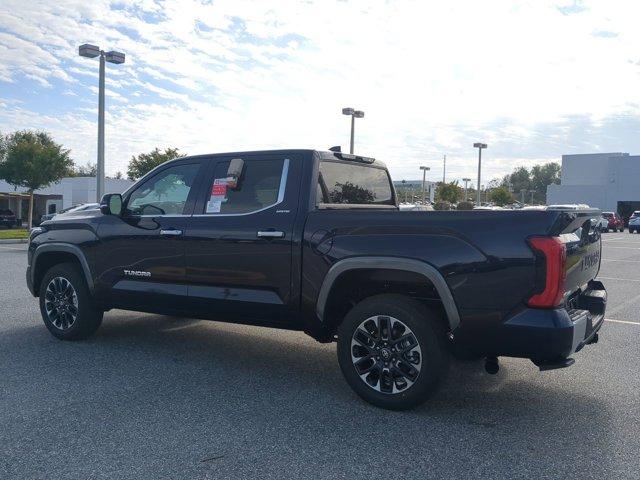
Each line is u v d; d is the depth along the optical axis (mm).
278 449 3807
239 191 5379
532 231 4023
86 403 4605
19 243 24188
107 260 6082
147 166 37094
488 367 4488
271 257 5020
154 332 7066
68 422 4215
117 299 6082
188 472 3479
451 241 4242
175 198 5770
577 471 3535
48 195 45500
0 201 45719
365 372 4625
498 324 4094
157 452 3740
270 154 5297
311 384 5168
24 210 47656
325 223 4777
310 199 5012
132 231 5883
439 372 4340
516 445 3910
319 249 4758
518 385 5223
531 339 4000
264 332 7160
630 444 3939
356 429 4156
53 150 32438
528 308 4031
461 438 4020
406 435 4059
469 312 4176
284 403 4672
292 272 4926
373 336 4594
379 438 4000
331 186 5414
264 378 5328
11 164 31938
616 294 11172
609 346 6750
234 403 4656
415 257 4336
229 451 3770
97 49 20984
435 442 3945
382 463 3625
